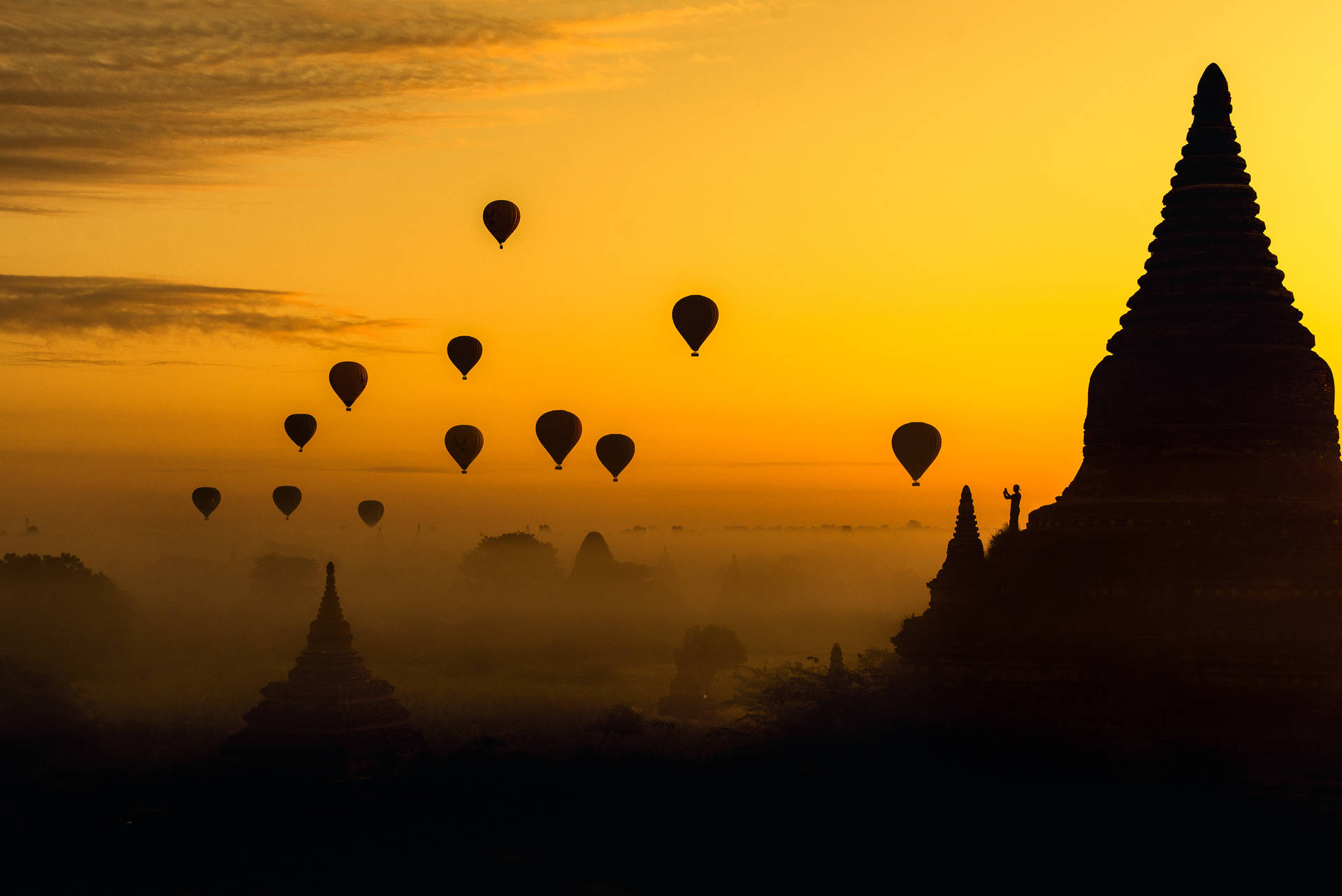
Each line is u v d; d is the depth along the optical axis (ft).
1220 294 133.28
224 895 136.98
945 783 125.80
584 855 138.31
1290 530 124.36
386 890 135.44
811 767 134.21
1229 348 131.54
